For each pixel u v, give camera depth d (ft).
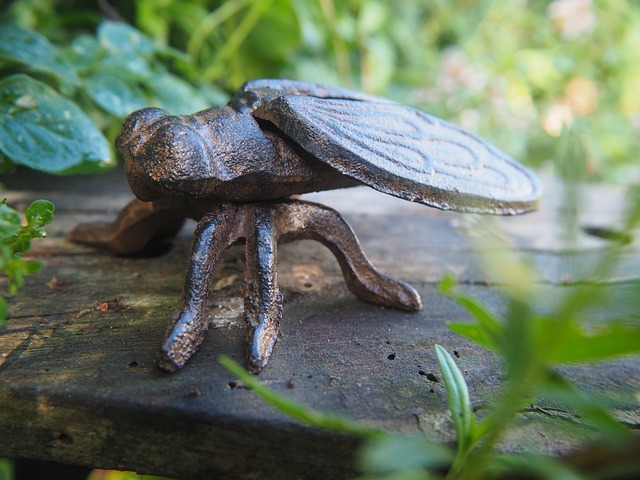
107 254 0.47
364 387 0.31
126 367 0.31
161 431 0.28
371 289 0.39
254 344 0.31
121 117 0.55
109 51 0.60
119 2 0.82
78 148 0.44
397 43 1.16
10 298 0.39
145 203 0.40
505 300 0.41
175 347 0.30
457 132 0.40
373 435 0.22
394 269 0.48
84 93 0.60
